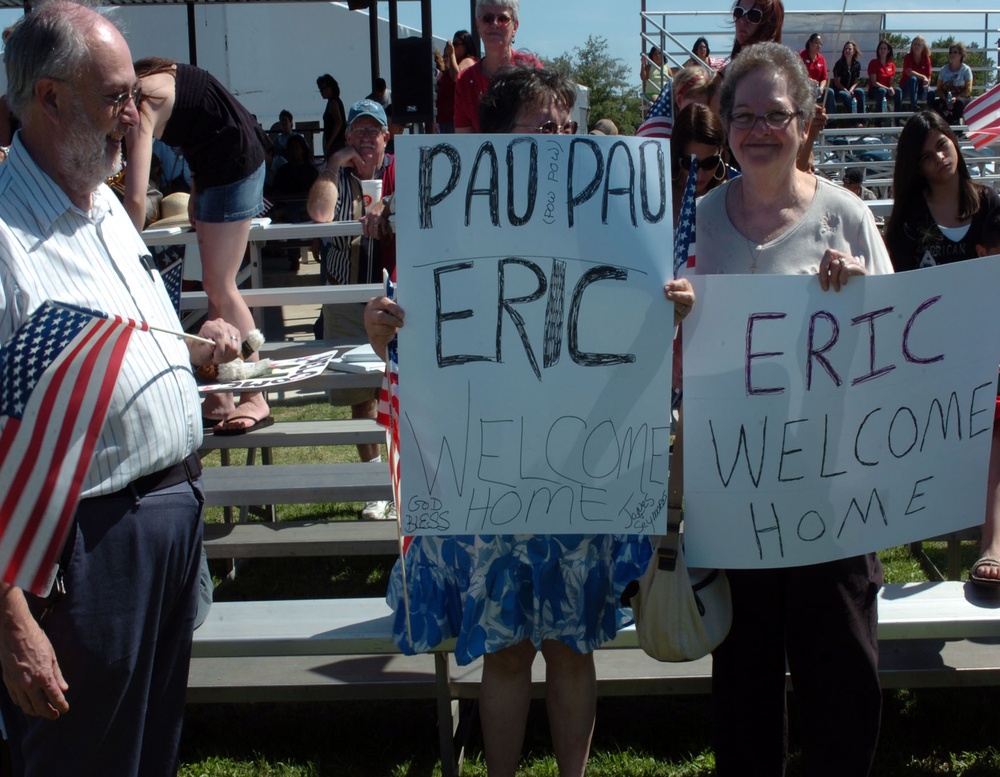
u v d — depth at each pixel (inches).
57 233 79.7
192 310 191.5
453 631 94.0
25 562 74.3
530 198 84.0
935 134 130.6
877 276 88.4
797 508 91.0
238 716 135.3
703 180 136.9
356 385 154.2
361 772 120.0
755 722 96.2
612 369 85.7
